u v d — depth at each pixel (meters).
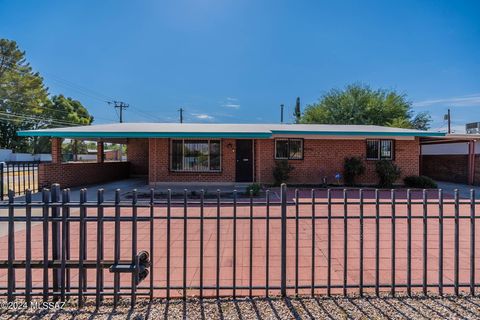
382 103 28.86
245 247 4.64
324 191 11.34
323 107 30.94
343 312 2.63
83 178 13.30
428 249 4.56
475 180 13.67
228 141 12.93
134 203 2.86
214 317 2.55
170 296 2.96
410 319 2.52
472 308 2.70
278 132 12.09
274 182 12.83
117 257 2.82
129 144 18.77
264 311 2.65
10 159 34.12
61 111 41.25
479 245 4.74
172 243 4.88
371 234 5.40
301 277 3.53
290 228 5.77
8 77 38.28
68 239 2.90
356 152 13.20
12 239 2.79
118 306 2.74
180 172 12.82
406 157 13.20
